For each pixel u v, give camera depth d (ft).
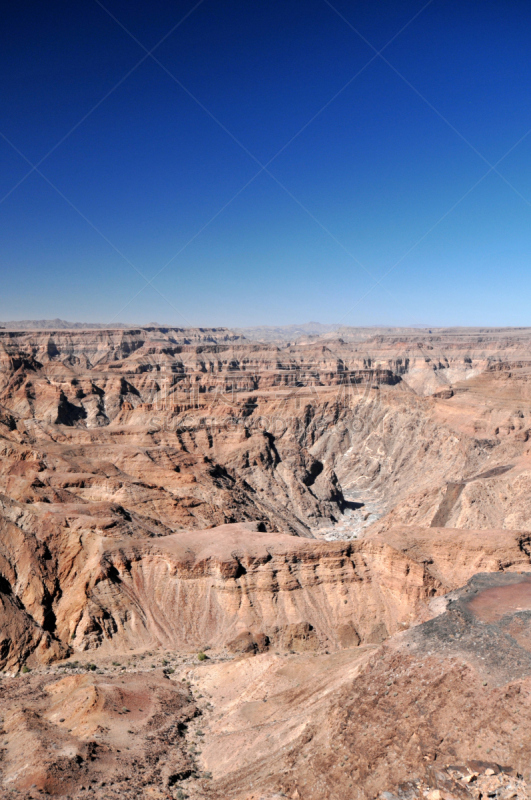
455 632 130.62
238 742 154.92
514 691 105.40
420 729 108.68
